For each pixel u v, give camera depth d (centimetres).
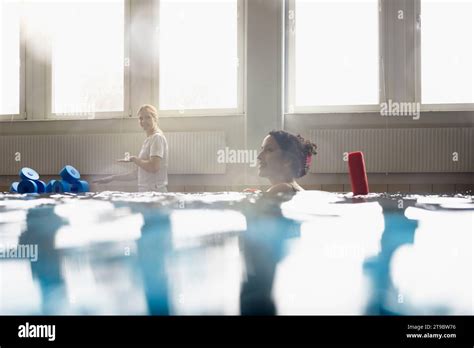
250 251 132
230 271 108
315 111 493
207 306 80
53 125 518
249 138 477
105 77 518
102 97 520
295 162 232
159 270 108
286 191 239
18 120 525
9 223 196
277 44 471
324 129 477
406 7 475
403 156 461
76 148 502
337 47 492
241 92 500
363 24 487
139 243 148
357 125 479
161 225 187
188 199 295
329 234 162
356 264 114
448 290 90
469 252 128
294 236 158
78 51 520
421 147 459
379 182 473
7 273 106
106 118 510
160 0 509
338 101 494
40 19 522
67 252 132
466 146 455
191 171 487
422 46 478
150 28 507
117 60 516
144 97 511
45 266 113
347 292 89
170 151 489
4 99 531
